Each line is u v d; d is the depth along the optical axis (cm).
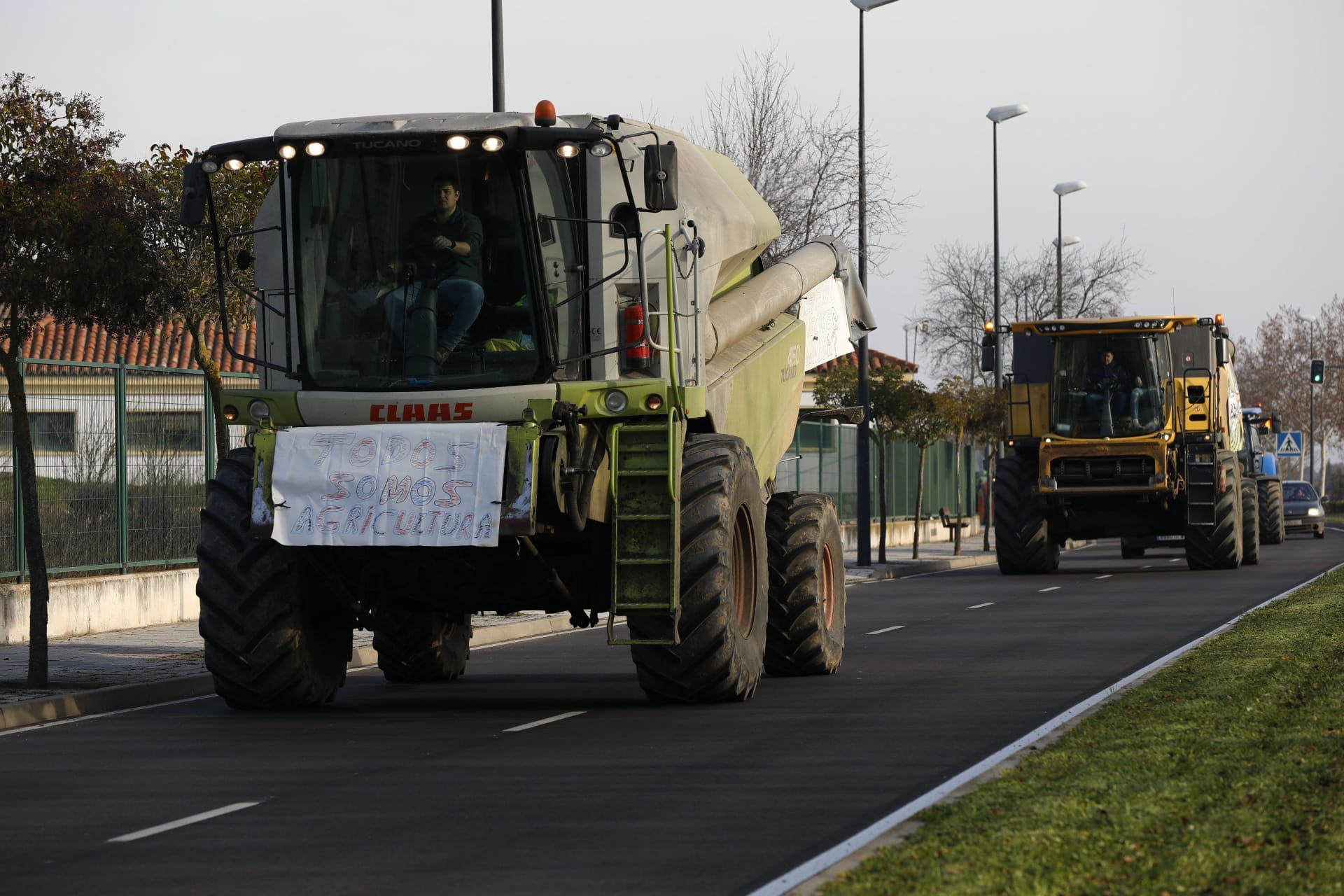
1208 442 5431
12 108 2462
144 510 3700
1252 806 1301
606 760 1792
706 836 1380
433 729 2094
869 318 3472
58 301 2536
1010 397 5519
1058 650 2938
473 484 2062
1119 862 1134
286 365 2230
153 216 2838
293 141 2170
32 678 2502
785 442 2977
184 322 3803
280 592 2211
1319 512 9169
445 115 2189
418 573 2228
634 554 2108
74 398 3491
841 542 2744
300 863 1311
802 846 1334
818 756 1786
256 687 2242
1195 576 5178
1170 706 1939
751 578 2306
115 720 2284
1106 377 5438
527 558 2197
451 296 2180
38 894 1225
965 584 5278
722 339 2570
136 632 3494
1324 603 3409
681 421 2162
